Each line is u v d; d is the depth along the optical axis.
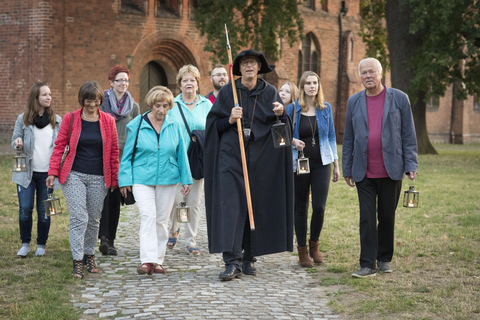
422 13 19.62
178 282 5.64
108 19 24.06
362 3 28.75
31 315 4.54
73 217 5.84
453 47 20.81
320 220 6.47
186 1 26.64
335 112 34.50
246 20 23.05
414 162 5.86
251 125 5.84
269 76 30.88
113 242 6.97
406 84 23.39
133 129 6.11
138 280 5.71
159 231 6.15
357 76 34.72
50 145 6.62
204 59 27.45
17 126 6.55
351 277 5.82
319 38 33.16
